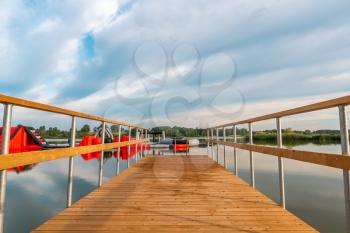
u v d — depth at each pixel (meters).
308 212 3.33
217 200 2.16
